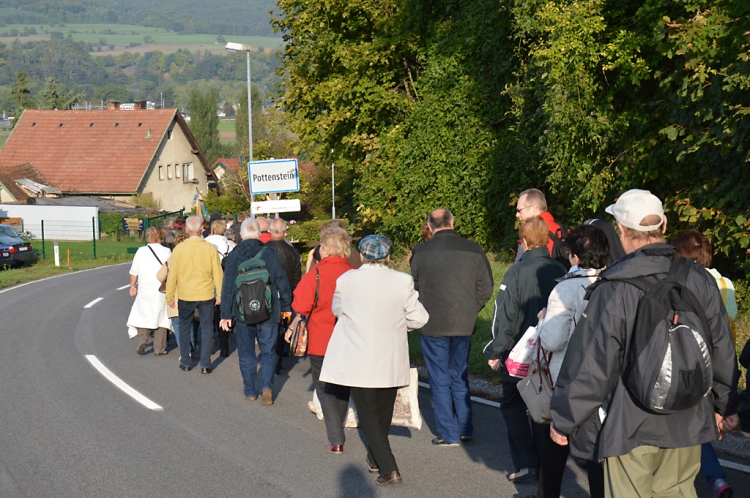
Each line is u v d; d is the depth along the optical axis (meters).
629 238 3.76
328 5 23.28
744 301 9.58
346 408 6.51
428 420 7.46
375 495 5.46
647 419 3.54
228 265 8.17
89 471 6.00
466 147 19.03
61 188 59.28
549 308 4.50
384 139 22.25
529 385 4.67
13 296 19.56
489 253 18.22
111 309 16.48
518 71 17.20
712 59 9.32
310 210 52.84
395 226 21.31
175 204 66.00
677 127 10.01
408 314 5.68
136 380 9.30
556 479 4.83
